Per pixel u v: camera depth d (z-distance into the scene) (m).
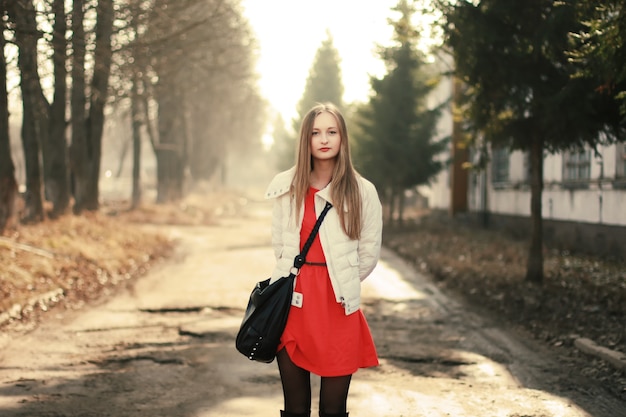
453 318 9.46
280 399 5.62
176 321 9.10
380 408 5.39
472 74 10.12
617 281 11.13
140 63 14.72
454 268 13.92
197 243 22.12
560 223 18.23
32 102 17.53
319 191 3.54
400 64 25.39
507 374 6.48
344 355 3.49
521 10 9.51
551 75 9.95
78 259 13.72
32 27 10.40
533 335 8.27
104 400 5.56
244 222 34.62
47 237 14.74
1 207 15.05
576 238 17.17
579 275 11.95
